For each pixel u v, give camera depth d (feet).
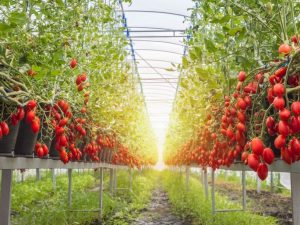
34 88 11.34
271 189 46.55
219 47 13.29
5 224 15.05
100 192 28.45
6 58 10.45
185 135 35.73
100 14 18.45
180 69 14.39
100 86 19.83
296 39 8.11
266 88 8.30
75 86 15.25
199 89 17.81
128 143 36.47
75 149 14.58
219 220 25.45
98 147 20.45
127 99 29.81
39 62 11.55
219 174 84.02
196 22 16.72
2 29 9.25
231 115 9.54
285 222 27.84
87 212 26.91
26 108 11.59
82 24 15.40
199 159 22.97
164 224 28.50
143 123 53.72
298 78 7.55
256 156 6.81
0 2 10.15
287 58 7.13
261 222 24.48
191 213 31.27
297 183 14.23
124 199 40.70
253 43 12.21
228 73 12.80
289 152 6.88
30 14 11.69
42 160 14.92
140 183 52.26
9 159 11.89
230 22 12.32
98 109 20.12
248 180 65.51
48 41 11.93
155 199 44.88
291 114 6.93
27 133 12.80
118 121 26.45
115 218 29.84
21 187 36.09
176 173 77.56
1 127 9.62
